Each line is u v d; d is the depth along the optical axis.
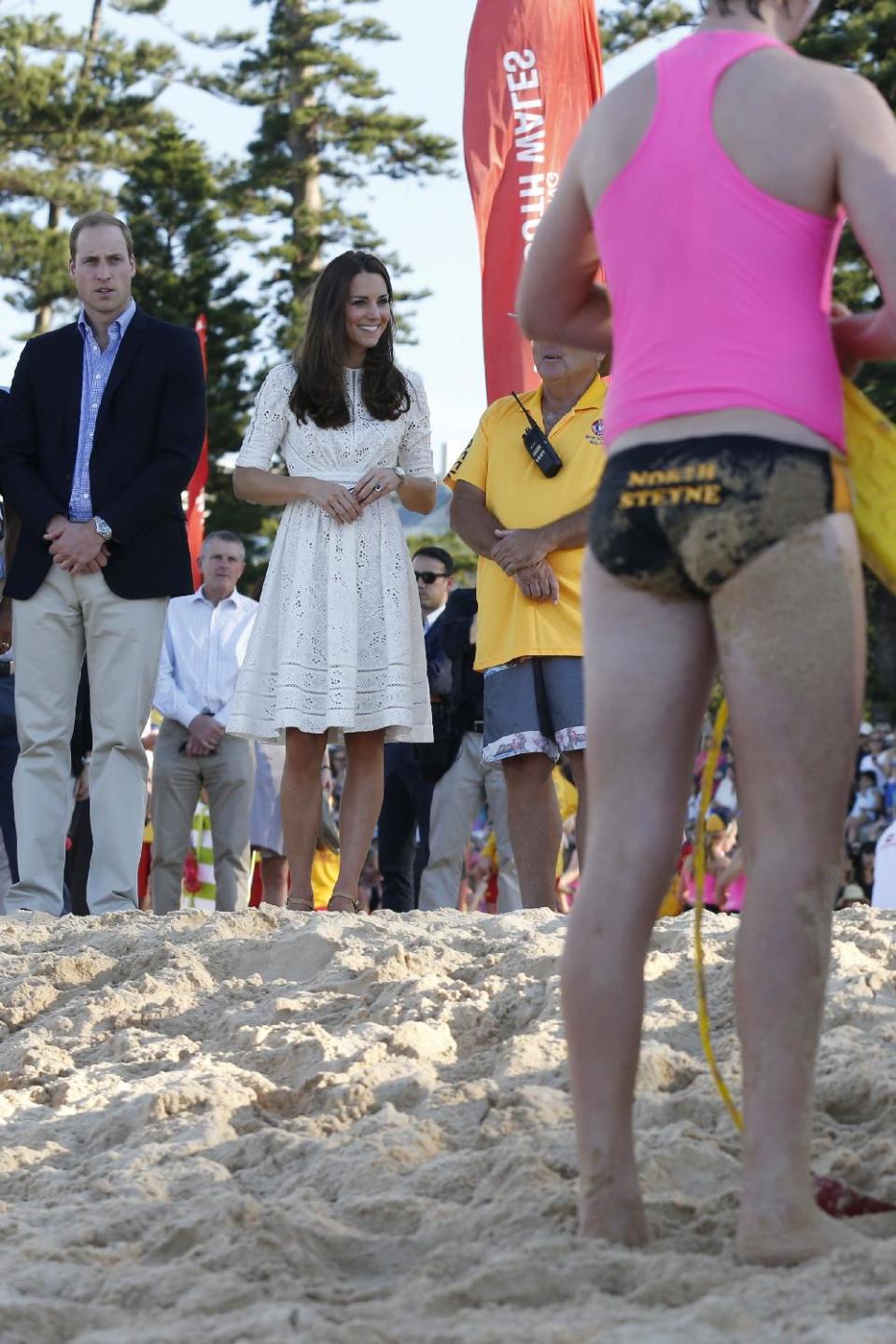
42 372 13.15
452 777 16.23
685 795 5.27
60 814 12.98
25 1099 7.99
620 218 5.32
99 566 12.70
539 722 11.96
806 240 5.14
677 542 5.08
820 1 5.56
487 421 12.68
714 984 8.58
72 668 12.97
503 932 10.51
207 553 17.55
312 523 12.55
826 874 5.09
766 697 5.02
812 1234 5.00
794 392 5.06
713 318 5.12
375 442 12.70
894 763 26.78
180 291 59.44
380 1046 7.95
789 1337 4.39
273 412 12.81
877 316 5.18
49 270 68.81
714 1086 6.95
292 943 10.27
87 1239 5.83
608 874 5.22
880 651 41.03
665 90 5.32
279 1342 4.58
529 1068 7.53
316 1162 6.41
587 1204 5.27
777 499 4.97
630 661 5.23
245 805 17.17
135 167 61.19
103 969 10.22
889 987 8.47
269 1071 8.05
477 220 17.70
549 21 17.84
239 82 62.62
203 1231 5.71
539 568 11.85
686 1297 4.84
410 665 12.59
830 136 5.07
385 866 17.19
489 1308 4.91
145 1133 7.08
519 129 17.75
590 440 12.10
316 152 61.88
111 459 12.94
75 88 69.44
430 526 79.75
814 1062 5.10
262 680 12.54
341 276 12.59
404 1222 5.80
